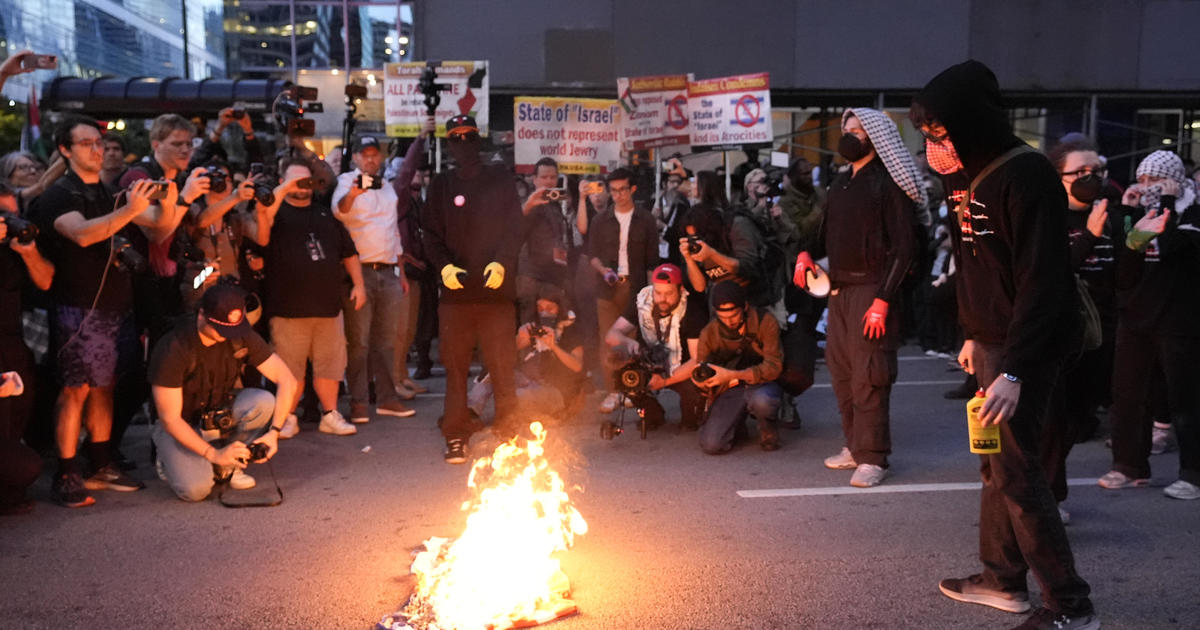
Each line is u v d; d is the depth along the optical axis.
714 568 4.30
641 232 7.78
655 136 10.64
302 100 7.29
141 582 4.17
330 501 5.36
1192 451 5.35
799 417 7.43
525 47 16.23
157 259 5.88
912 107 3.43
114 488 5.57
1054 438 4.63
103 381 5.31
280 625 3.72
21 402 5.30
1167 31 16.36
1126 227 5.39
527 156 10.44
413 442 6.75
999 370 3.44
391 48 17.38
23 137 11.97
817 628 3.66
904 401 8.31
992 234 3.37
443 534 4.79
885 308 5.46
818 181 14.09
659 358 6.95
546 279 8.52
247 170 8.30
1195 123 17.02
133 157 8.26
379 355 7.63
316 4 17.31
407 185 8.25
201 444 5.27
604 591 4.04
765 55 16.30
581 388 7.41
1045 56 16.39
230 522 5.00
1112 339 6.26
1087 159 4.94
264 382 7.35
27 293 5.83
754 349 6.56
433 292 9.36
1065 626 3.47
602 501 5.35
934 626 3.68
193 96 15.02
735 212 6.94
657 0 16.16
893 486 5.66
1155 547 4.58
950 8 16.23
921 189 5.45
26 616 3.81
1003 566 3.83
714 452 6.41
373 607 3.89
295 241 6.62
